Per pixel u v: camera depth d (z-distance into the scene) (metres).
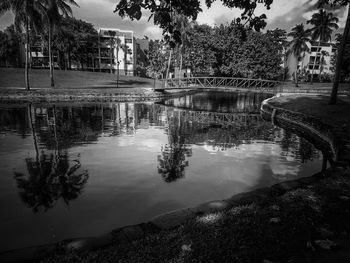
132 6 3.80
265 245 3.90
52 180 9.74
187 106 37.34
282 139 17.42
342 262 3.56
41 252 4.16
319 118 19.25
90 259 3.76
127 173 10.49
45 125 20.38
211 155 13.33
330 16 55.12
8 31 65.06
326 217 4.80
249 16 4.44
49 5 34.56
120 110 29.97
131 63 83.44
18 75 51.91
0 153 13.06
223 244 3.91
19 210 7.49
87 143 15.37
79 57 75.62
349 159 8.91
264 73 64.44
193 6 4.25
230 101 49.69
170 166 11.38
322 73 81.94
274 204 5.35
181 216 5.22
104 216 7.14
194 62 62.44
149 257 3.67
